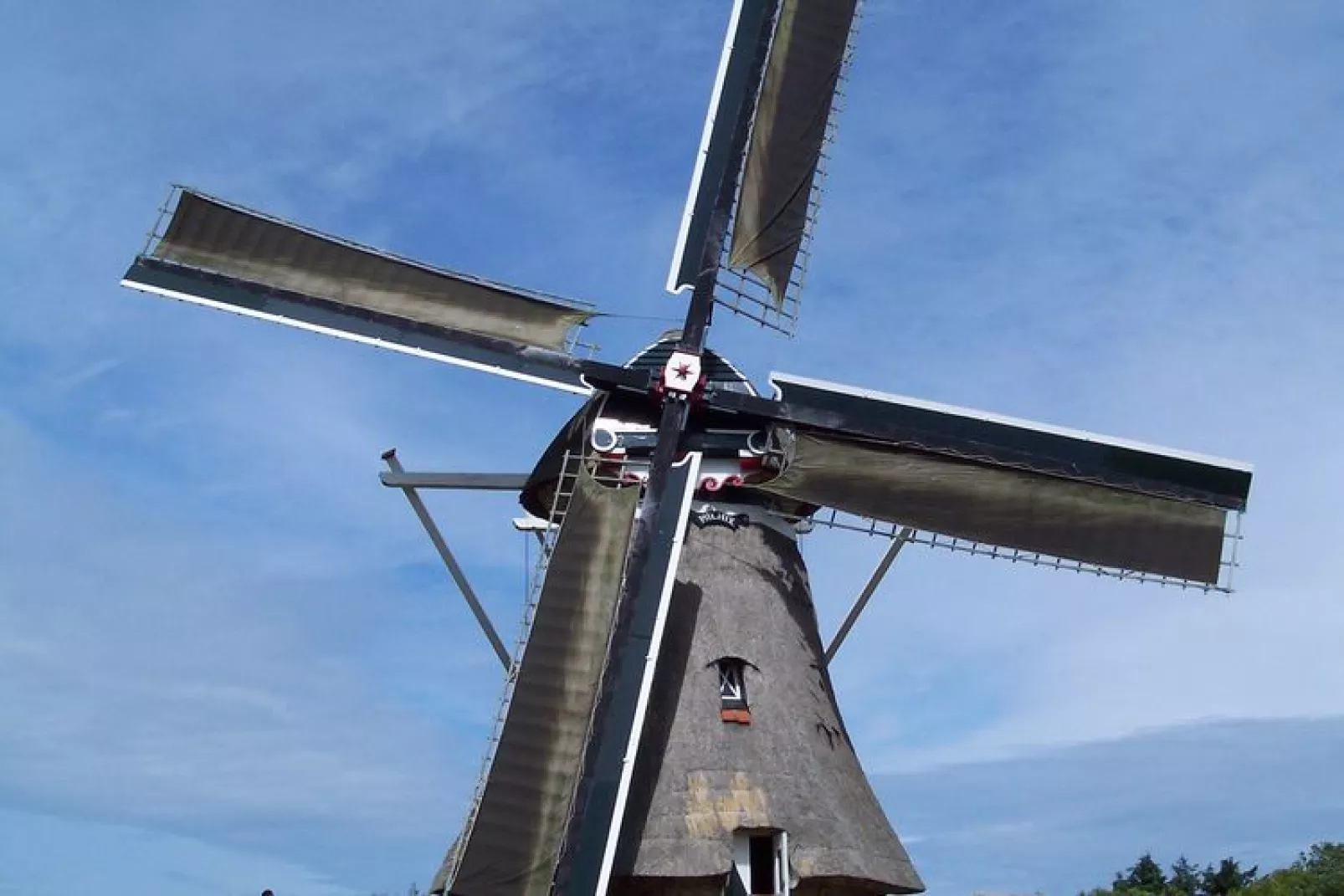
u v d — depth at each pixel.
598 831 12.46
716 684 14.23
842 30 16.92
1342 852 47.28
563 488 15.28
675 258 16.05
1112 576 15.22
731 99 16.56
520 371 15.41
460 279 15.89
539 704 13.28
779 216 16.53
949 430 15.45
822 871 13.16
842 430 15.22
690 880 13.07
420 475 15.88
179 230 15.62
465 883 12.56
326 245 15.90
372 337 15.55
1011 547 15.09
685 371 15.06
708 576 14.84
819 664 15.21
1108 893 48.69
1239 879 48.72
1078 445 15.54
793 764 13.84
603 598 13.59
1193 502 15.47
